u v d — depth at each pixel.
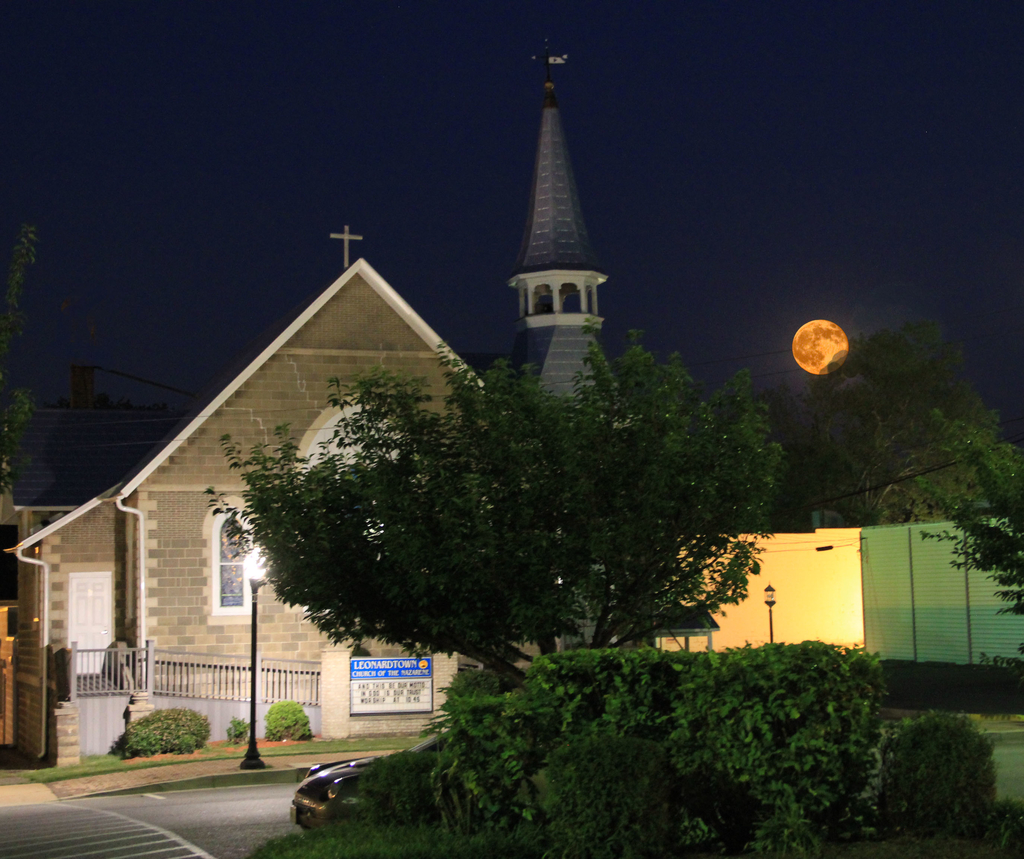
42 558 28.48
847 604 49.53
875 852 8.47
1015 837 8.64
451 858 8.90
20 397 18.27
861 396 62.03
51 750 26.03
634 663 9.36
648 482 12.47
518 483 12.55
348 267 28.48
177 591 26.73
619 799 8.49
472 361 37.59
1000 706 30.95
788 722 8.81
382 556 12.57
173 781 20.91
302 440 27.80
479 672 24.05
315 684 26.77
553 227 37.62
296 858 9.31
